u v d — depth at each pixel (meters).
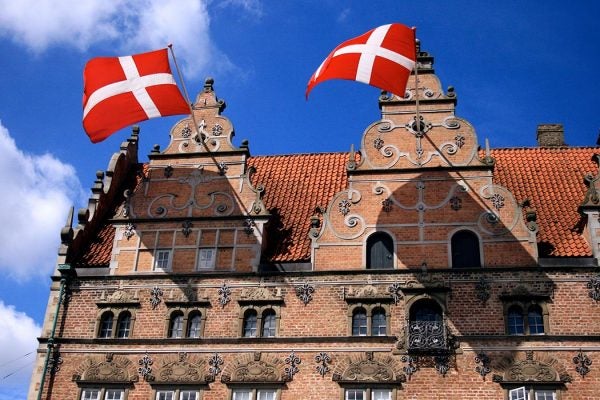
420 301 25.27
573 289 24.73
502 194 26.61
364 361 24.48
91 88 28.27
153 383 25.25
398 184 27.36
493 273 25.28
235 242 27.33
